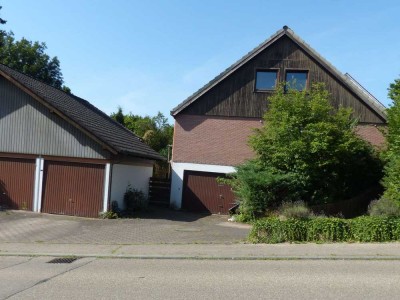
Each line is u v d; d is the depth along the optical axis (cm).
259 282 764
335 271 847
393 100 1584
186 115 2253
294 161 1653
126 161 1989
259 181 1631
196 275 828
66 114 1797
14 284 766
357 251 1029
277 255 1005
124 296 684
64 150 1831
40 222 1586
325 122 1661
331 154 1638
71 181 1819
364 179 1962
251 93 2191
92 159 1805
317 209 1580
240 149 2186
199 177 2223
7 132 1880
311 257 980
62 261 994
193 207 2217
